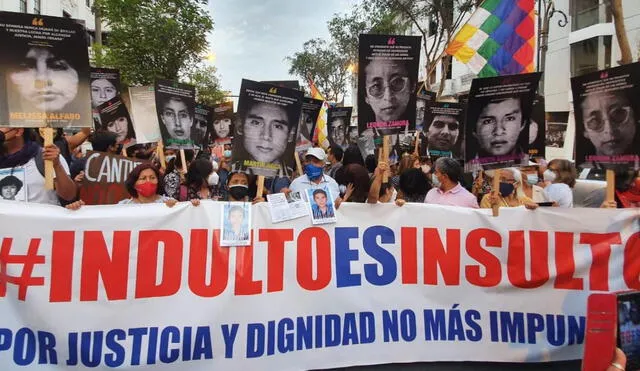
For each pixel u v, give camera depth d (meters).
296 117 3.84
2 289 3.15
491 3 5.54
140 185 3.95
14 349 3.12
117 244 3.32
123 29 16.58
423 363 3.61
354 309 3.57
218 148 11.12
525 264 3.75
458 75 28.47
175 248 3.39
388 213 3.74
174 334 3.30
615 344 2.12
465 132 3.86
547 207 3.84
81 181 4.75
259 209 3.55
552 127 10.71
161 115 5.62
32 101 3.28
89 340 3.20
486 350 3.66
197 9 17.08
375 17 21.22
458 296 3.70
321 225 3.62
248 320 3.41
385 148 3.90
